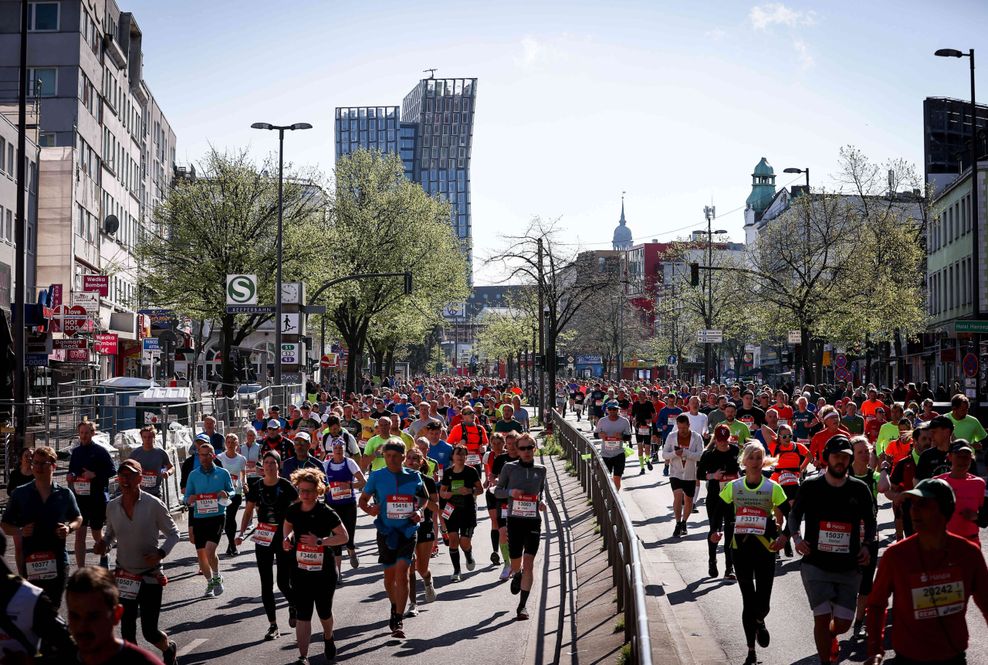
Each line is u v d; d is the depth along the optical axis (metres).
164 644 9.80
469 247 71.94
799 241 54.56
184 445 24.66
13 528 10.50
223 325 52.44
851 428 20.77
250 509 11.49
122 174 73.62
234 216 51.84
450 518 14.90
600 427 22.67
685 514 17.77
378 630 11.69
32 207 52.69
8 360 27.73
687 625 11.26
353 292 58.66
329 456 17.30
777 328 52.84
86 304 49.12
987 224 50.84
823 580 8.62
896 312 52.06
